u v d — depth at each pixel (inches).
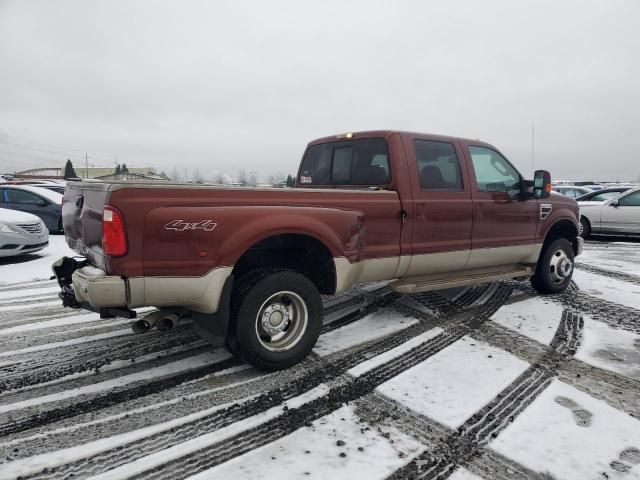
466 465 94.9
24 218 356.5
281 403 121.2
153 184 119.3
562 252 238.2
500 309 209.0
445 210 183.6
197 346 163.3
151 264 117.6
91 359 151.3
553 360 149.4
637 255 385.1
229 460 96.5
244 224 128.9
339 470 92.9
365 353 155.5
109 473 92.4
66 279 147.2
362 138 186.7
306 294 143.2
